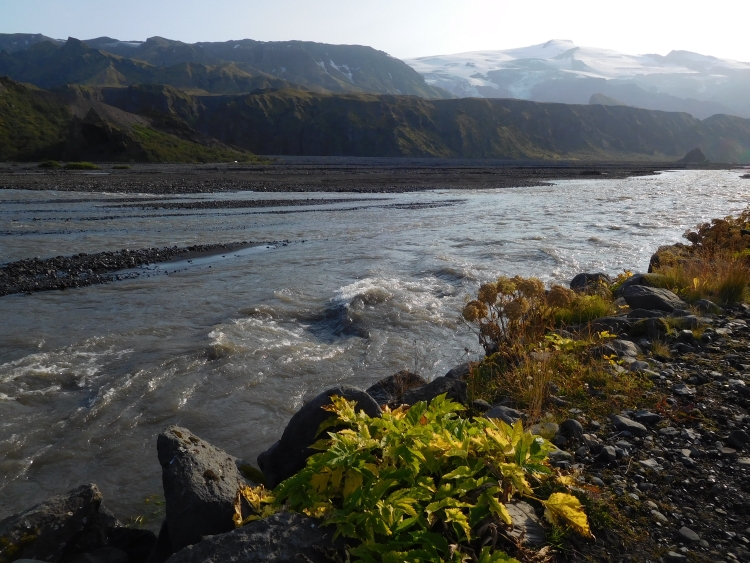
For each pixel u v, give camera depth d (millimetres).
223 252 16969
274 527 2828
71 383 7238
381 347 8695
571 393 4984
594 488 3436
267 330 9430
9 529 3617
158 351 8250
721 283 8461
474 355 8359
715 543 3092
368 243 18734
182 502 3445
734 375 5395
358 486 2938
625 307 7852
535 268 14711
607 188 49844
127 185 40906
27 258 15844
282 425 6211
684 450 4035
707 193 44031
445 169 85000
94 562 3686
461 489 2959
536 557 2791
